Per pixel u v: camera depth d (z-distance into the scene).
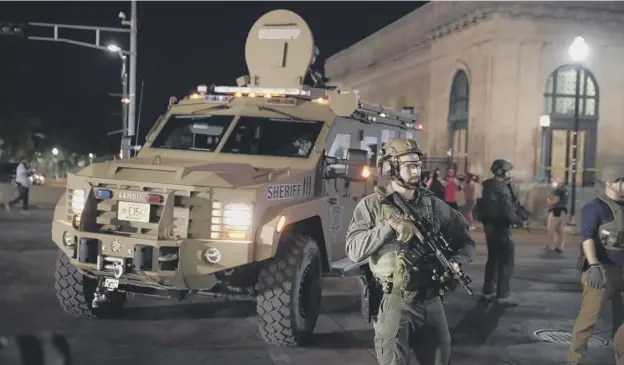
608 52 24.34
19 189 19.62
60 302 7.02
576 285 10.38
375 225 3.91
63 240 6.20
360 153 6.96
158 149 7.69
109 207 6.00
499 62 23.88
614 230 5.60
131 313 7.50
